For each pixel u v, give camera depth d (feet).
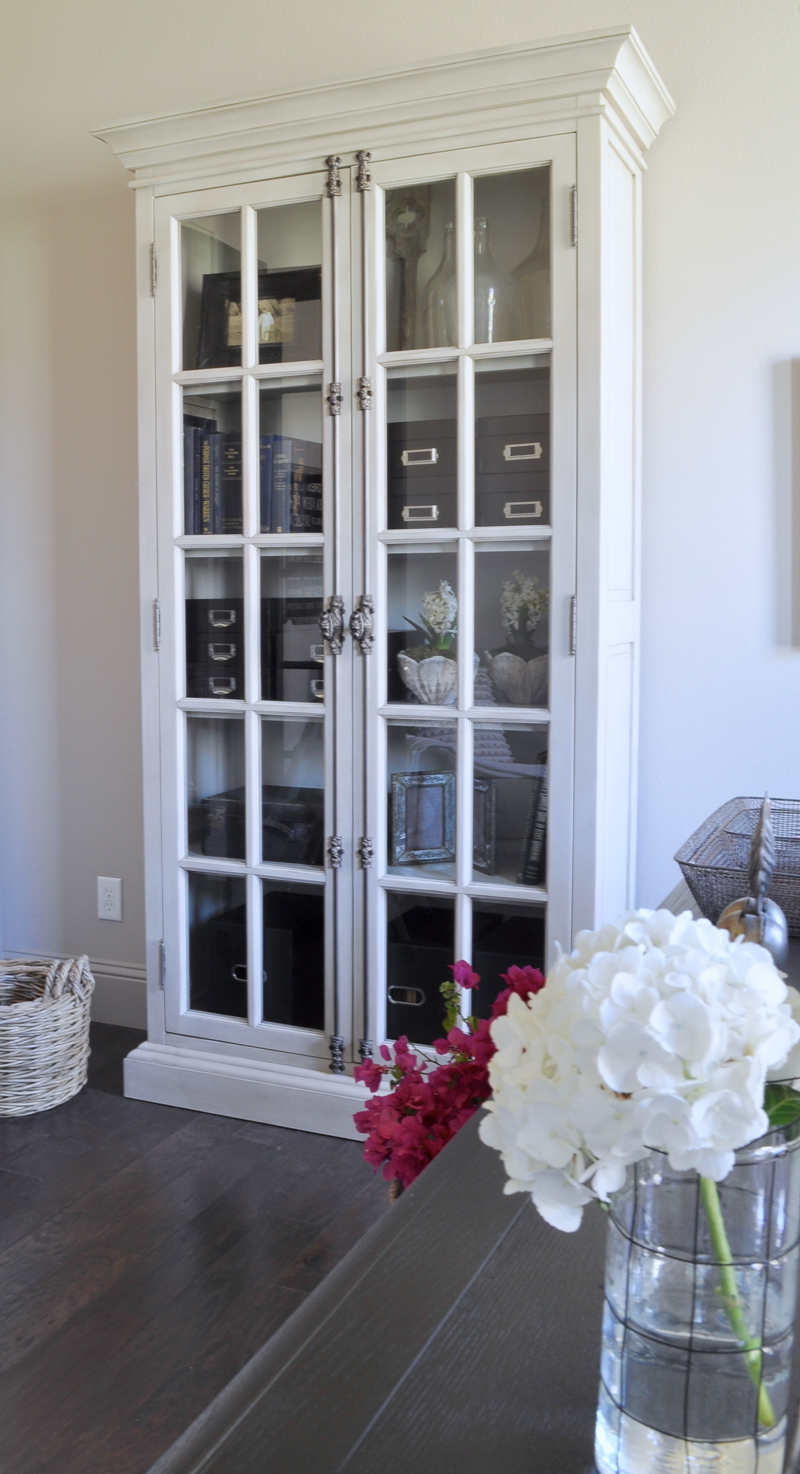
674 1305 1.89
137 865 10.05
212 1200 7.16
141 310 8.11
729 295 7.63
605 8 7.80
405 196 7.26
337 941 7.88
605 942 2.10
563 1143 1.88
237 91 9.05
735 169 7.54
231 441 7.96
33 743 10.38
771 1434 1.91
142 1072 8.58
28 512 10.13
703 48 7.55
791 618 7.67
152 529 8.20
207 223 7.89
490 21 8.15
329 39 8.68
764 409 7.61
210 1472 1.94
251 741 8.03
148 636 8.29
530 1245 2.67
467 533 7.23
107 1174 7.48
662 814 8.13
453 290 7.18
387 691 7.59
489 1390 2.15
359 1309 2.41
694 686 7.95
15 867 10.61
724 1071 1.76
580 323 6.84
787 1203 1.91
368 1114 4.15
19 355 9.99
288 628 7.89
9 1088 8.29
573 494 6.93
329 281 7.48
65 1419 5.20
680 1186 1.89
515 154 6.92
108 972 10.25
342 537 7.60
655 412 7.88
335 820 7.80
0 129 9.85
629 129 7.19
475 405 7.21
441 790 7.52
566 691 7.07
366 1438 2.02
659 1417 1.90
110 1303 6.08
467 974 4.34
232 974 8.33
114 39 9.40
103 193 9.53
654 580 8.00
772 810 6.36
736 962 1.94
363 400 7.41
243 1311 6.01
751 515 7.70
